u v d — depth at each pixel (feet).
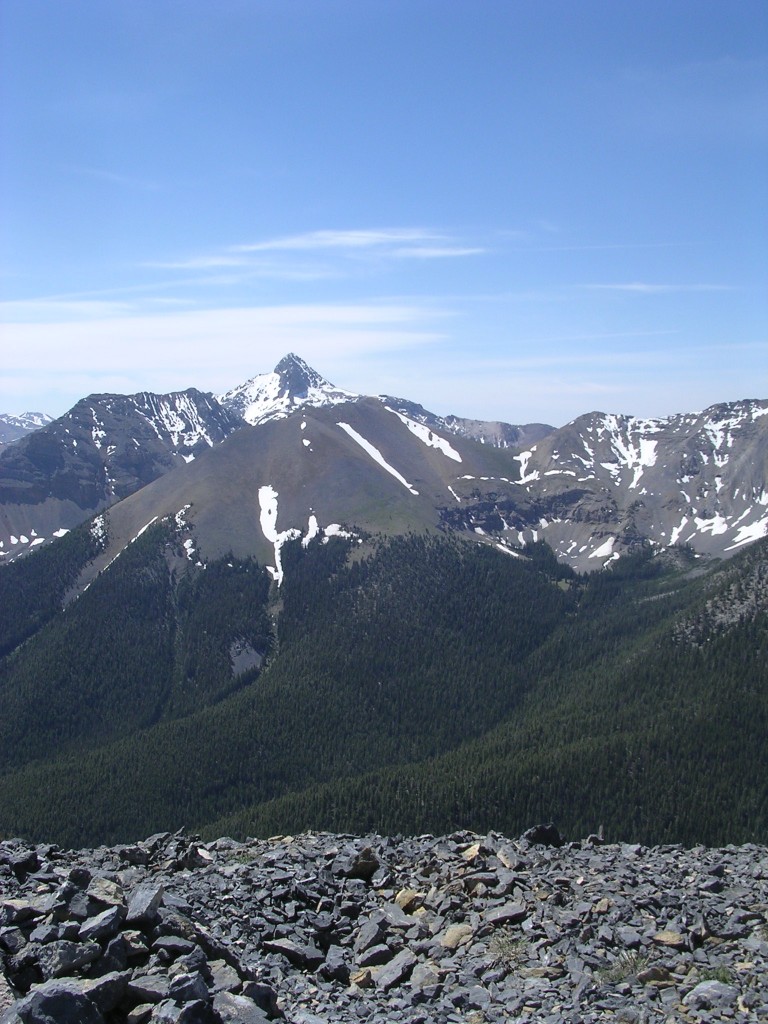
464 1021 69.21
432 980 76.79
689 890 97.30
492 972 77.25
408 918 90.94
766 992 71.82
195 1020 60.23
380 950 83.20
